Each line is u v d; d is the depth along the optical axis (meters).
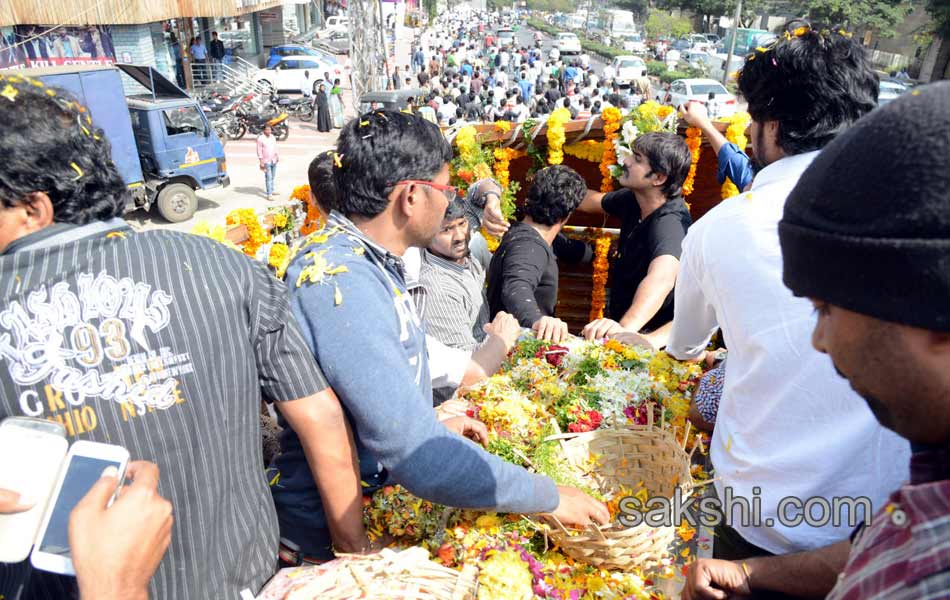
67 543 0.94
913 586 0.62
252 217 2.96
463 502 1.32
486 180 3.43
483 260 3.50
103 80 9.61
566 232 4.35
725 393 1.46
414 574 1.22
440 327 2.54
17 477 0.93
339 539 1.40
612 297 3.38
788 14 38.41
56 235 1.04
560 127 3.62
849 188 0.62
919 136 0.58
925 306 0.58
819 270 0.66
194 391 1.10
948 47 25.98
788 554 1.29
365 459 1.55
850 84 1.29
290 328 1.25
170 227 10.69
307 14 35.69
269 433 1.93
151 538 0.91
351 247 1.39
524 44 52.41
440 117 17.28
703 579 1.30
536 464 1.64
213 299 1.13
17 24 14.47
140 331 1.06
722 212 1.40
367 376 1.26
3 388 1.00
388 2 28.09
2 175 0.97
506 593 1.26
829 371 1.20
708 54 34.75
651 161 2.98
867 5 28.91
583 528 1.44
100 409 1.04
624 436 1.78
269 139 12.23
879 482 1.23
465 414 1.84
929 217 0.56
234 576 1.21
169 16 16.22
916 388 0.64
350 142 1.39
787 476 1.29
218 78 20.47
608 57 42.72
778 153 1.42
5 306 1.00
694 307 1.75
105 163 1.10
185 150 10.81
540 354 2.18
